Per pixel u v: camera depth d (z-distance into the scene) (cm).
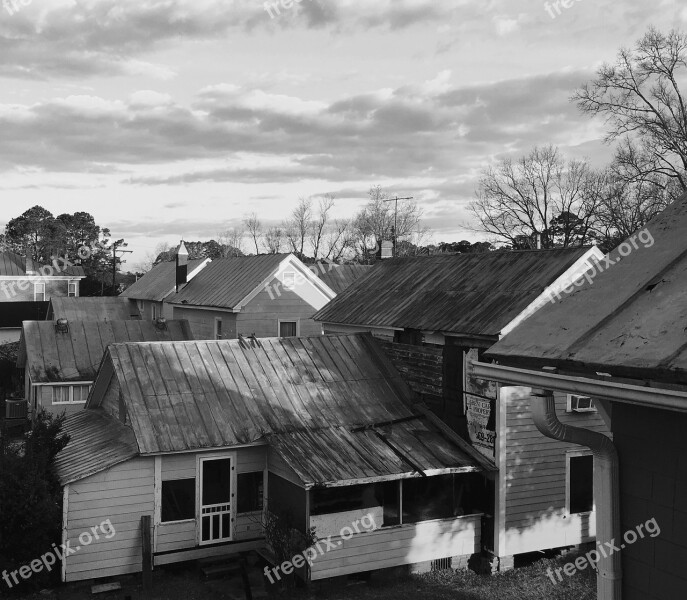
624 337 592
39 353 2886
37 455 1494
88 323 3112
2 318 5266
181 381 1722
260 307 3134
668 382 519
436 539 1625
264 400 1739
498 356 698
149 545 1497
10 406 3105
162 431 1575
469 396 1723
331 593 1484
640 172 3300
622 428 672
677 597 613
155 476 1553
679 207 763
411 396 1878
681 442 612
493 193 4812
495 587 1521
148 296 4219
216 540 1608
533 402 684
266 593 1458
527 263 1867
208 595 1452
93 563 1492
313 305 3250
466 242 6956
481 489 1686
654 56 3136
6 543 1397
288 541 1466
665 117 3189
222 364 1811
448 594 1480
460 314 1800
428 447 1681
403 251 7081
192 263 4253
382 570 1566
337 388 1850
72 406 2841
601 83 3275
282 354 1909
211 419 1642
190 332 3300
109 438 1702
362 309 2186
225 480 1628
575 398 1708
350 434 1692
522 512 1658
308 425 1697
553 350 638
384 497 1574
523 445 1661
